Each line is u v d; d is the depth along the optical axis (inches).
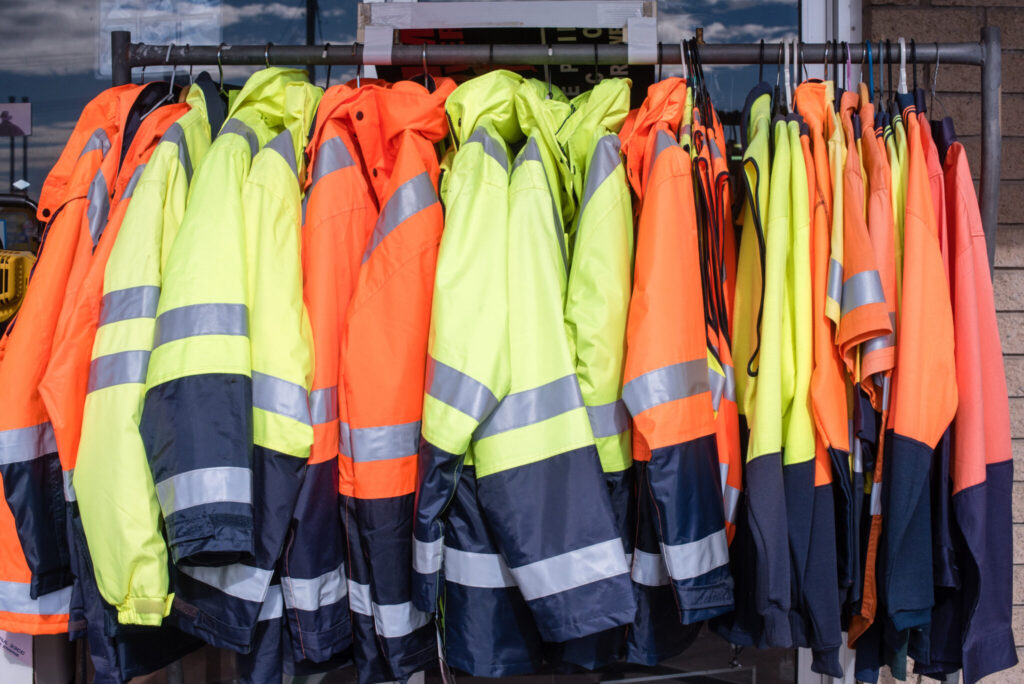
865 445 56.0
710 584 50.4
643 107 57.7
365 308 52.6
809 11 75.2
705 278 54.5
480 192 52.7
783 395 53.8
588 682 76.9
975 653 54.0
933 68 72.0
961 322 54.8
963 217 55.7
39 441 55.1
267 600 53.8
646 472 50.1
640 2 61.6
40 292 55.4
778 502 51.4
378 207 59.3
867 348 53.1
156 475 48.1
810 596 53.0
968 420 53.9
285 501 50.8
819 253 54.5
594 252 53.5
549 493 49.8
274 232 53.0
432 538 49.8
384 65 63.9
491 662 52.5
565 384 50.6
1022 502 73.4
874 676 58.7
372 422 51.8
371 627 54.5
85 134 61.3
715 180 55.2
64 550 56.6
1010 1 71.8
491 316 50.3
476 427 48.7
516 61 61.6
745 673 77.0
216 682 78.3
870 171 56.1
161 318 49.9
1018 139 72.6
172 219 54.5
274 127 62.4
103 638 54.8
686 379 50.5
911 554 52.3
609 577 49.2
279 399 50.9
